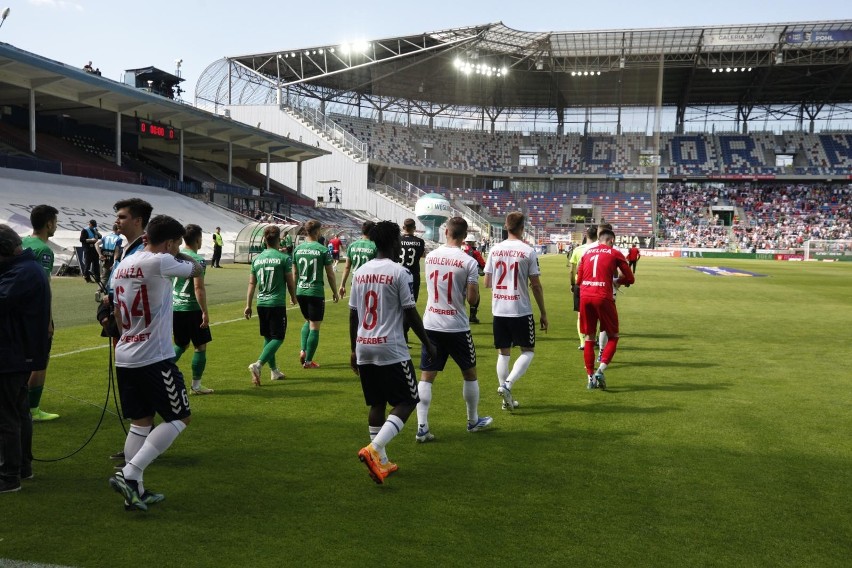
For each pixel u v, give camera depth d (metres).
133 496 3.58
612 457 4.64
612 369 8.11
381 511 3.64
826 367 8.27
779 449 4.86
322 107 66.50
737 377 7.62
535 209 69.12
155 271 3.73
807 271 34.81
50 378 6.93
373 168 64.44
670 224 65.94
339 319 12.79
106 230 24.86
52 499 3.80
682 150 71.12
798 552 3.20
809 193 67.50
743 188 69.25
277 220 41.03
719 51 58.69
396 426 4.14
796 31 56.72
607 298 6.81
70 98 32.66
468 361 5.16
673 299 17.86
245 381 7.12
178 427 3.81
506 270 6.04
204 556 3.10
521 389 6.96
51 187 26.89
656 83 67.19
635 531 3.41
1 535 3.32
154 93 36.00
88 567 2.99
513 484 4.09
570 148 73.12
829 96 68.38
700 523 3.52
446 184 70.19
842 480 4.21
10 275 3.75
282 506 3.71
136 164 40.97
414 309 4.25
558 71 63.97
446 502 3.78
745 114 72.75
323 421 5.53
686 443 5.00
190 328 6.33
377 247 4.30
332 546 3.21
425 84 66.56
